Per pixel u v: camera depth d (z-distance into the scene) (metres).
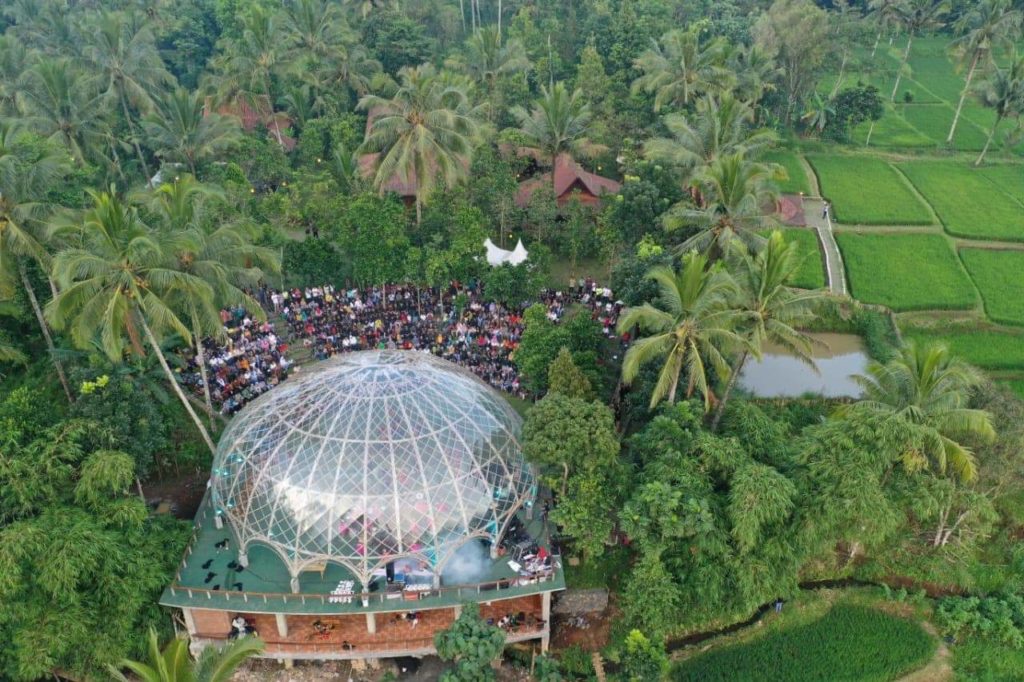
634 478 43.25
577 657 41.53
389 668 41.12
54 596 34.75
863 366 65.69
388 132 69.81
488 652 36.16
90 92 78.50
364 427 39.50
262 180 84.06
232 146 84.06
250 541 39.69
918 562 47.94
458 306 63.34
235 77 90.50
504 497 41.28
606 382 54.09
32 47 100.44
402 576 40.28
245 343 59.72
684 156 65.94
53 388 54.72
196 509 47.69
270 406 42.62
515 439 43.62
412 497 38.53
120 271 40.69
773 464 45.47
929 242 84.56
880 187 97.94
